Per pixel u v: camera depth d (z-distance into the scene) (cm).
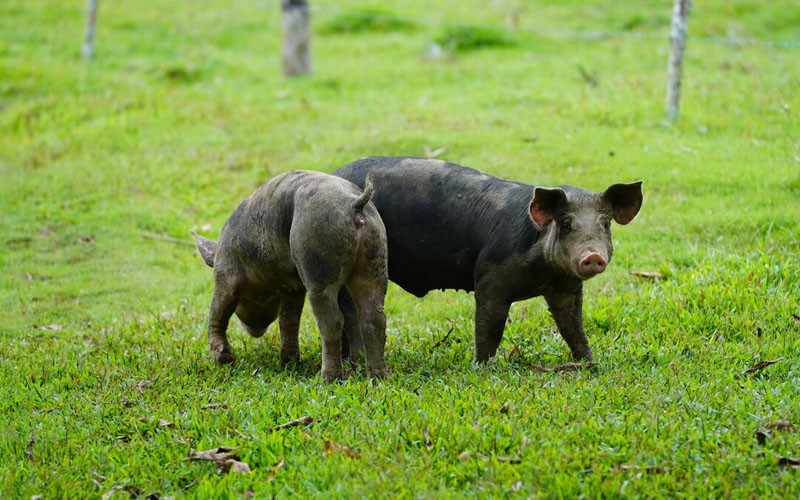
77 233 3897
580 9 7081
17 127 5150
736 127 4184
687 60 5600
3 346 2747
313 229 2073
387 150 4225
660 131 4212
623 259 3027
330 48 6644
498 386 2023
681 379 2041
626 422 1792
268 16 7506
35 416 2091
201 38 6894
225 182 4225
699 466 1616
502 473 1619
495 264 2144
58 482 1758
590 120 4447
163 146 4734
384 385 2058
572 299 2223
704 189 3531
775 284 2627
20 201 4209
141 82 5847
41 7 7500
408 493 1585
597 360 2247
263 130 4803
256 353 2525
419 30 6944
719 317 2439
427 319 2762
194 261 3594
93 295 3322
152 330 2762
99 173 4447
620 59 5722
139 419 1991
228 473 1744
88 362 2480
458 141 4216
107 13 7462
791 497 1516
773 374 2102
